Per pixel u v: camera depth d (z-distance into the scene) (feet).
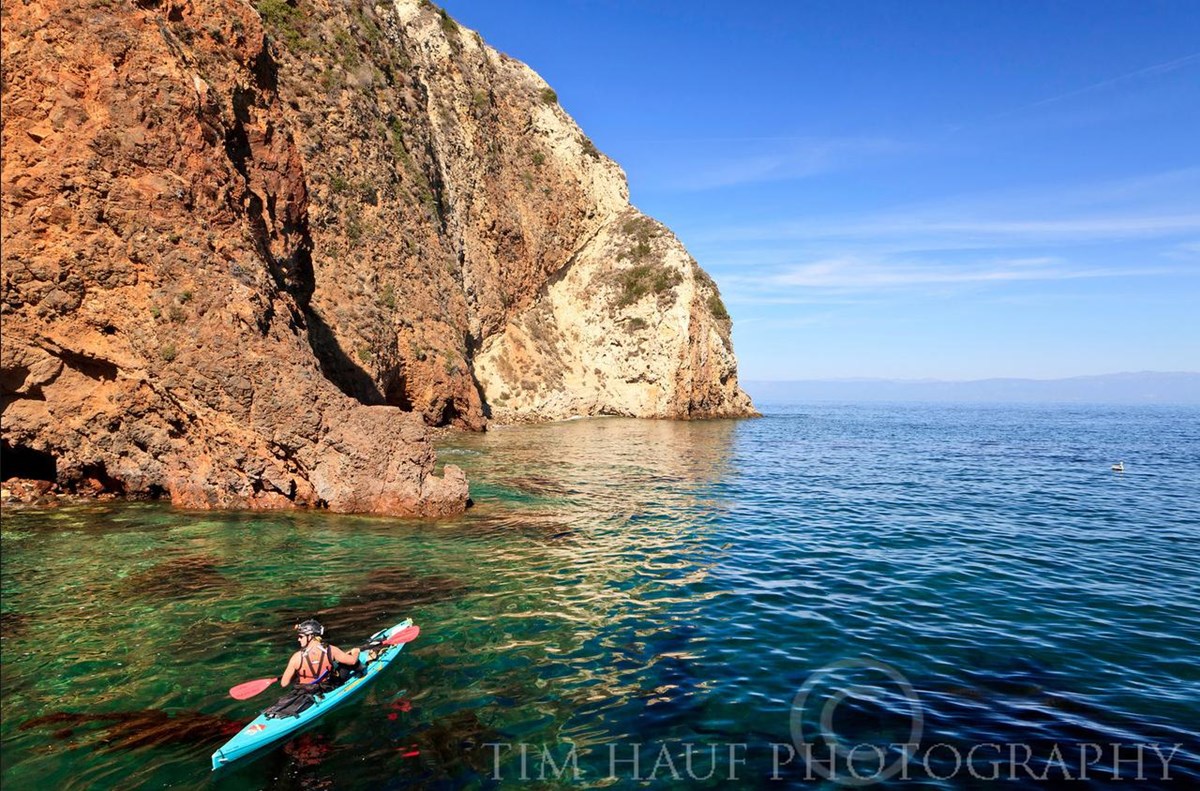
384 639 31.42
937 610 38.09
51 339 53.72
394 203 135.54
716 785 21.16
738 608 37.93
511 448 116.37
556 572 44.21
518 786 21.02
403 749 23.07
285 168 77.46
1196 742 24.09
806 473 100.27
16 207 51.83
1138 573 46.70
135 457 57.36
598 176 242.17
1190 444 179.93
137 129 55.47
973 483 94.38
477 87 198.80
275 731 23.31
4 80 51.26
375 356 115.75
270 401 57.52
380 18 155.63
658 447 127.75
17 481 57.47
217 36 69.26
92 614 33.91
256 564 43.09
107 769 21.53
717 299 249.75
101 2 55.31
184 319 55.57
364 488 58.65
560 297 228.02
